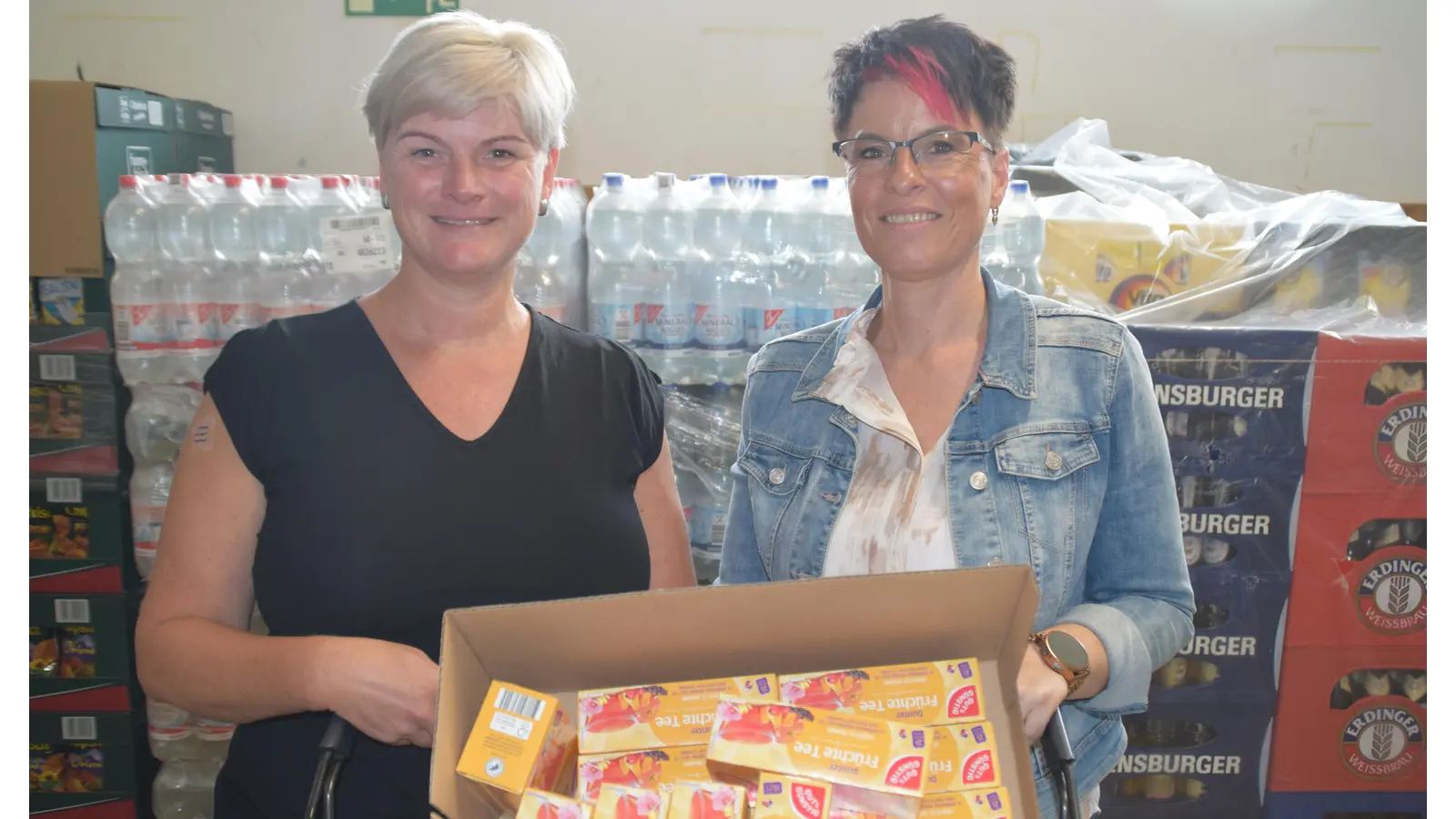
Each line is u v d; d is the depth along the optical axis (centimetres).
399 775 107
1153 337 182
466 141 104
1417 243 197
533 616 75
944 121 104
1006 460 108
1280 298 199
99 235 212
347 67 301
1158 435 110
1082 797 109
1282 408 183
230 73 302
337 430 106
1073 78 305
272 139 305
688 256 218
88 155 211
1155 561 107
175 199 216
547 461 111
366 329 112
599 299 221
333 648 90
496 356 115
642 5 300
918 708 78
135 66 301
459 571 106
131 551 228
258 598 108
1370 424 183
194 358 218
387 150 106
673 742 77
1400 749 192
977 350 114
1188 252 207
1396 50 302
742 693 79
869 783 71
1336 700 193
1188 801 198
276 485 107
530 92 104
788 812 69
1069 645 92
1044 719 86
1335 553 188
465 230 106
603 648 78
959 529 107
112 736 226
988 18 302
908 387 115
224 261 217
